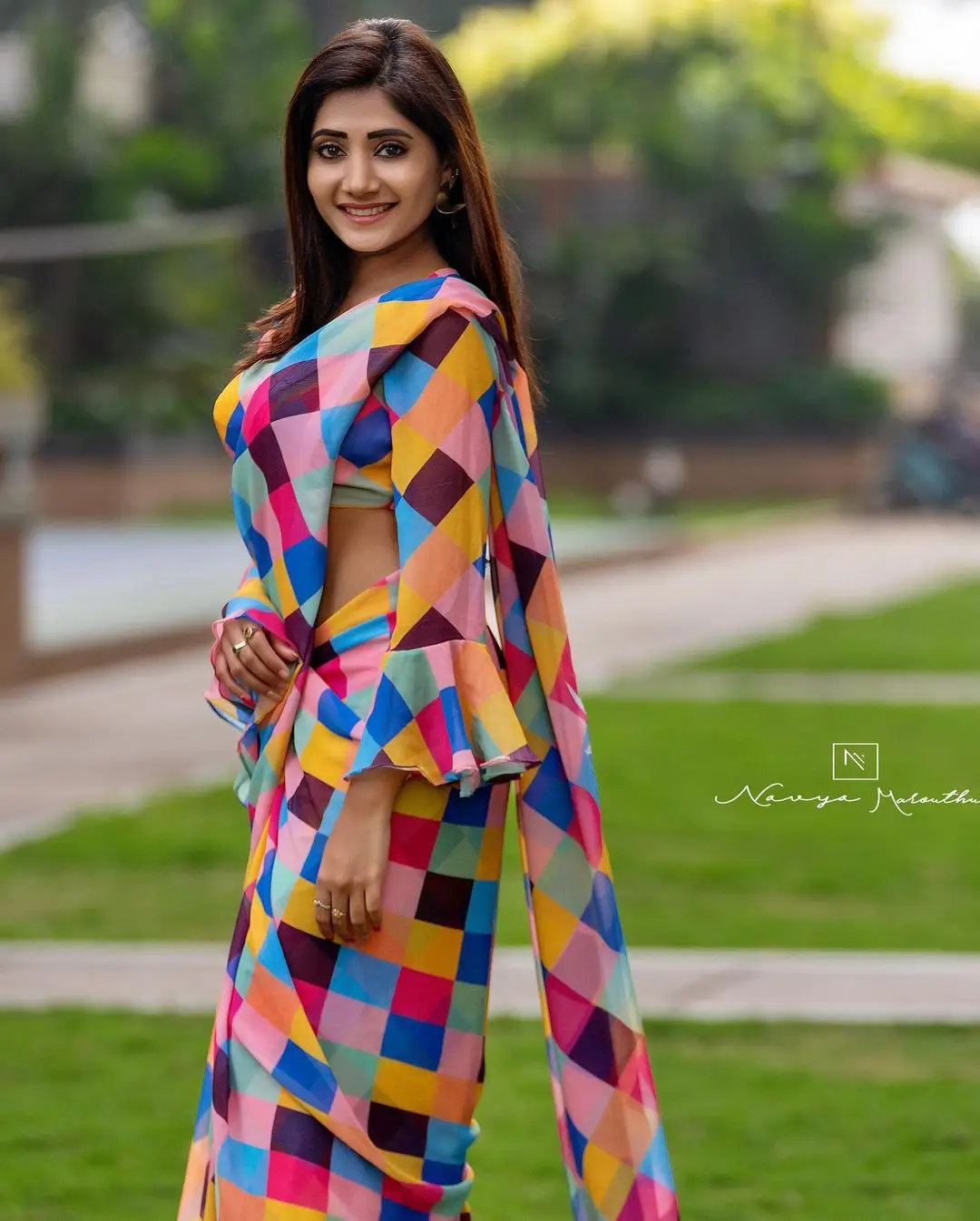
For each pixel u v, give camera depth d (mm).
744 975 5953
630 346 40406
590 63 44469
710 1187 4180
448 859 2652
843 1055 5172
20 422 13281
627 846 7914
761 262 40219
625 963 2721
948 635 16641
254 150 38500
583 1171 2693
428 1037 2648
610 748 10469
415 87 2707
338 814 2609
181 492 33625
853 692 12984
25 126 34906
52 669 13719
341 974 2607
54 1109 4680
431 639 2574
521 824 2738
